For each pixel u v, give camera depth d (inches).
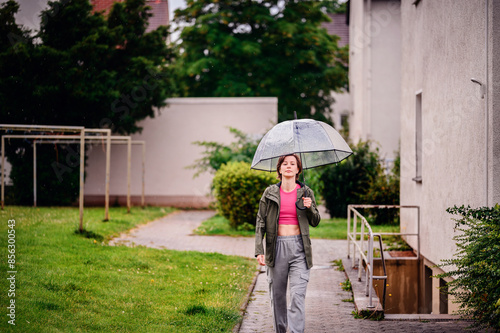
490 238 200.2
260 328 229.3
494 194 251.4
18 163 729.6
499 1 250.2
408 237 443.8
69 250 362.6
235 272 340.8
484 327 210.4
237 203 534.9
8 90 639.8
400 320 241.9
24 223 486.9
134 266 334.3
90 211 661.9
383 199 615.5
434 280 352.5
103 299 253.8
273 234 203.2
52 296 246.7
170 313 239.3
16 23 628.4
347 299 281.1
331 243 475.5
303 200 201.5
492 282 194.4
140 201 845.2
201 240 482.0
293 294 200.5
